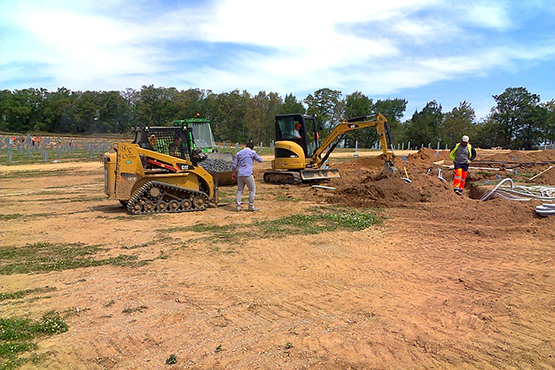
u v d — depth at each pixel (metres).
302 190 14.43
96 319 4.46
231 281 5.59
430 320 4.37
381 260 6.51
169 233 8.29
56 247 7.33
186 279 5.68
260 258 6.62
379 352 3.73
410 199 10.87
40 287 5.40
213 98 84.12
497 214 8.73
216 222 9.25
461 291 5.20
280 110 81.56
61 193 14.72
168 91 86.75
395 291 5.22
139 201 10.26
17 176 21.08
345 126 15.05
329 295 5.09
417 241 7.54
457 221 8.70
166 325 4.31
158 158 10.38
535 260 6.32
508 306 4.69
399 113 85.25
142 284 5.50
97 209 11.13
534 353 3.71
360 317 4.45
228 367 3.52
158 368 3.54
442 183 11.67
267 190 14.68
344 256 6.72
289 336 4.05
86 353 3.78
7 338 4.02
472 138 78.94
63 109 91.31
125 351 3.81
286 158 15.74
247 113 85.06
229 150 40.09
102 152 37.88
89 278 5.74
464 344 3.87
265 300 4.93
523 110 72.88
